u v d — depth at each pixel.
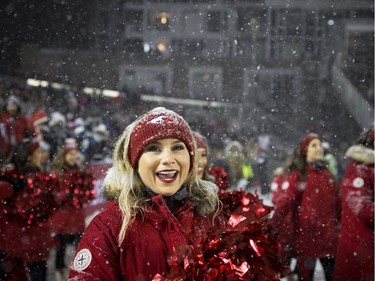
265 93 41.47
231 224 2.66
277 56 44.44
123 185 2.74
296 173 6.40
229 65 42.22
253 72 42.00
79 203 7.17
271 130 35.56
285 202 6.32
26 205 5.95
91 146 14.92
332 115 34.41
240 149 10.38
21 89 25.47
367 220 5.69
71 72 36.41
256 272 2.62
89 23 38.69
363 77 37.06
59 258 7.38
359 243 5.83
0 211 5.85
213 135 27.58
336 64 39.97
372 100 33.38
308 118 35.94
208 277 2.49
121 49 41.34
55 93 27.59
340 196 6.44
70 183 7.12
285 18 44.31
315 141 6.41
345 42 39.38
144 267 2.64
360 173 5.71
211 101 40.38
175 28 45.97
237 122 36.38
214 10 45.72
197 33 46.12
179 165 2.72
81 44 37.88
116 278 2.64
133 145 2.73
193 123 28.53
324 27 43.28
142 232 2.66
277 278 2.67
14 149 6.20
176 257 2.55
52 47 35.69
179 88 41.75
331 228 6.38
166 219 2.68
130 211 2.66
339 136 32.62
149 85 41.56
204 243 2.55
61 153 7.64
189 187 2.81
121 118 27.89
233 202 3.00
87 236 2.67
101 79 38.12
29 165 6.17
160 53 42.81
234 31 45.69
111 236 2.65
